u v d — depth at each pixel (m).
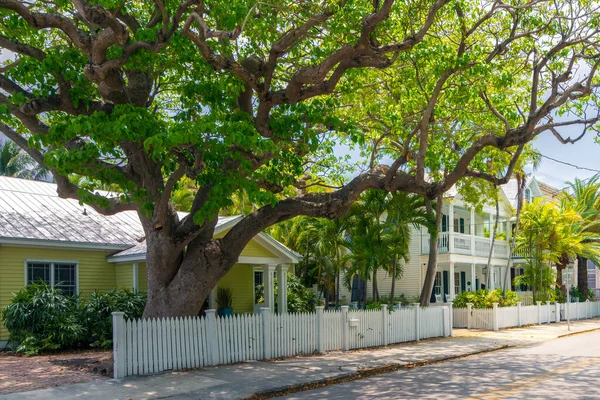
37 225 20.30
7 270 18.83
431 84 16.80
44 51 14.05
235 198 29.73
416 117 18.09
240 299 24.61
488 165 23.58
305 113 14.20
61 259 20.30
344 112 19.47
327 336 17.30
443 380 12.98
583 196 41.31
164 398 10.80
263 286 25.09
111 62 11.97
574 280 50.69
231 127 11.12
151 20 13.83
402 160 14.80
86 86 13.18
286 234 33.47
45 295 18.00
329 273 30.59
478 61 14.77
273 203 12.04
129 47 12.12
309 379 12.67
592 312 37.47
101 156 13.26
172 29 12.34
